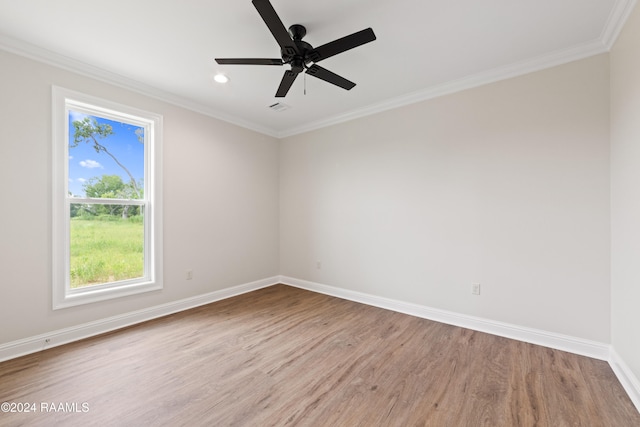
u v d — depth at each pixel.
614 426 1.59
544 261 2.51
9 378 2.00
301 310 3.41
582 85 2.35
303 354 2.36
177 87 3.08
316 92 3.19
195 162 3.53
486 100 2.79
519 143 2.62
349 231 3.85
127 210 3.05
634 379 1.81
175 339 2.63
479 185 2.84
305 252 4.36
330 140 4.05
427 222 3.17
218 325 2.96
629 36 1.88
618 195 2.09
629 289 1.90
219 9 1.91
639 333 1.75
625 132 1.96
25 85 2.33
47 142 2.44
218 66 2.65
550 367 2.16
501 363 2.22
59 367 2.14
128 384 1.94
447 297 3.03
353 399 1.81
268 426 1.58
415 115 3.25
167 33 2.18
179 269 3.38
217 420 1.62
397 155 3.40
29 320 2.36
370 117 3.64
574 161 2.38
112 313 2.84
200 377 2.03
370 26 2.09
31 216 2.37
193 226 3.51
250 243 4.23
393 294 3.43
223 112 3.79
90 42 2.29
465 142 2.92
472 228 2.88
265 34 2.19
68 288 2.63
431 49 2.38
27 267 2.35
